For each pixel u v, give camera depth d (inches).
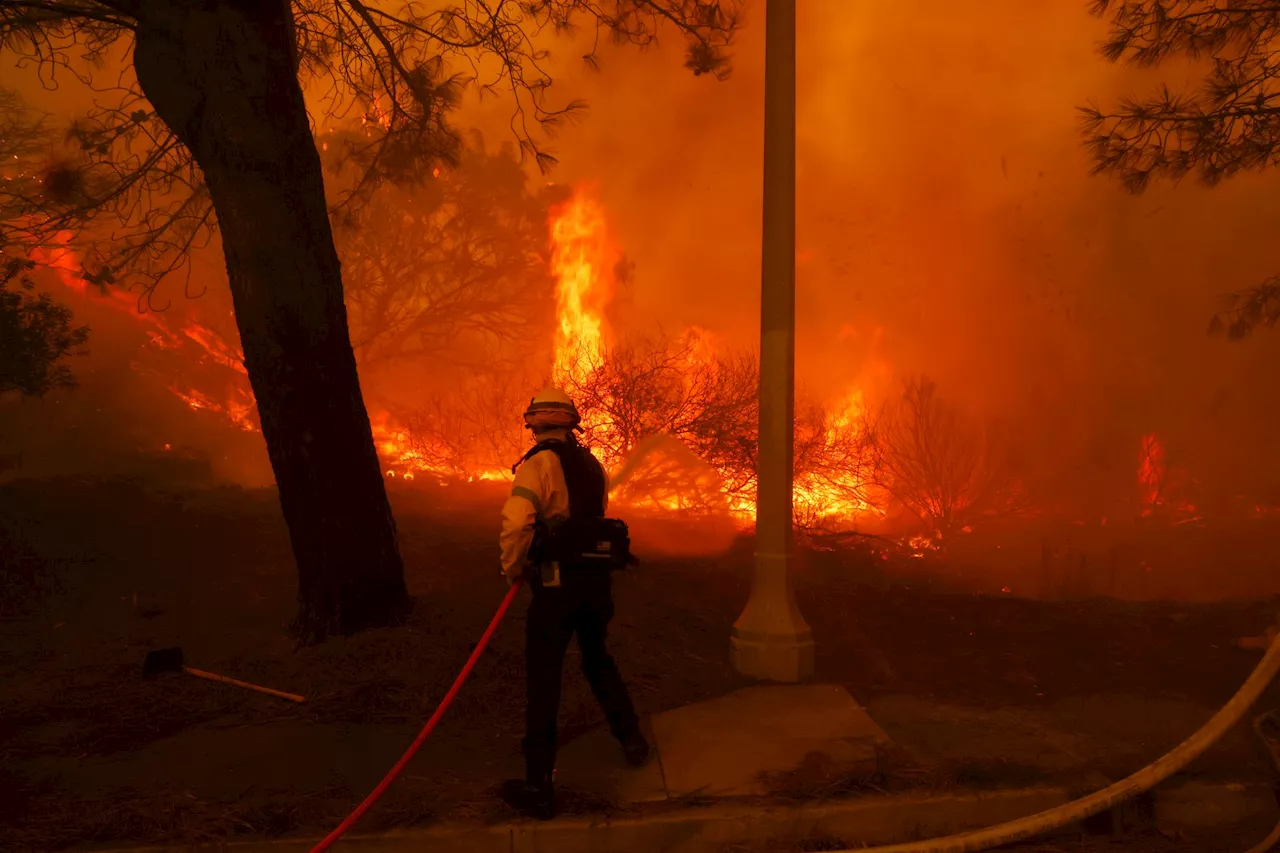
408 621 246.4
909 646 241.0
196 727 189.6
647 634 240.1
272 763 170.4
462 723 190.2
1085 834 151.2
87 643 246.7
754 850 146.5
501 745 179.0
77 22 271.9
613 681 167.0
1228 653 232.4
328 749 177.0
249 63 228.7
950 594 299.3
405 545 336.8
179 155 297.0
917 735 182.2
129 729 188.9
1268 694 202.7
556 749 163.5
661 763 168.7
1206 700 200.7
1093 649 237.0
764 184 223.6
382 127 361.4
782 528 220.1
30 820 148.6
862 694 207.0
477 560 317.4
